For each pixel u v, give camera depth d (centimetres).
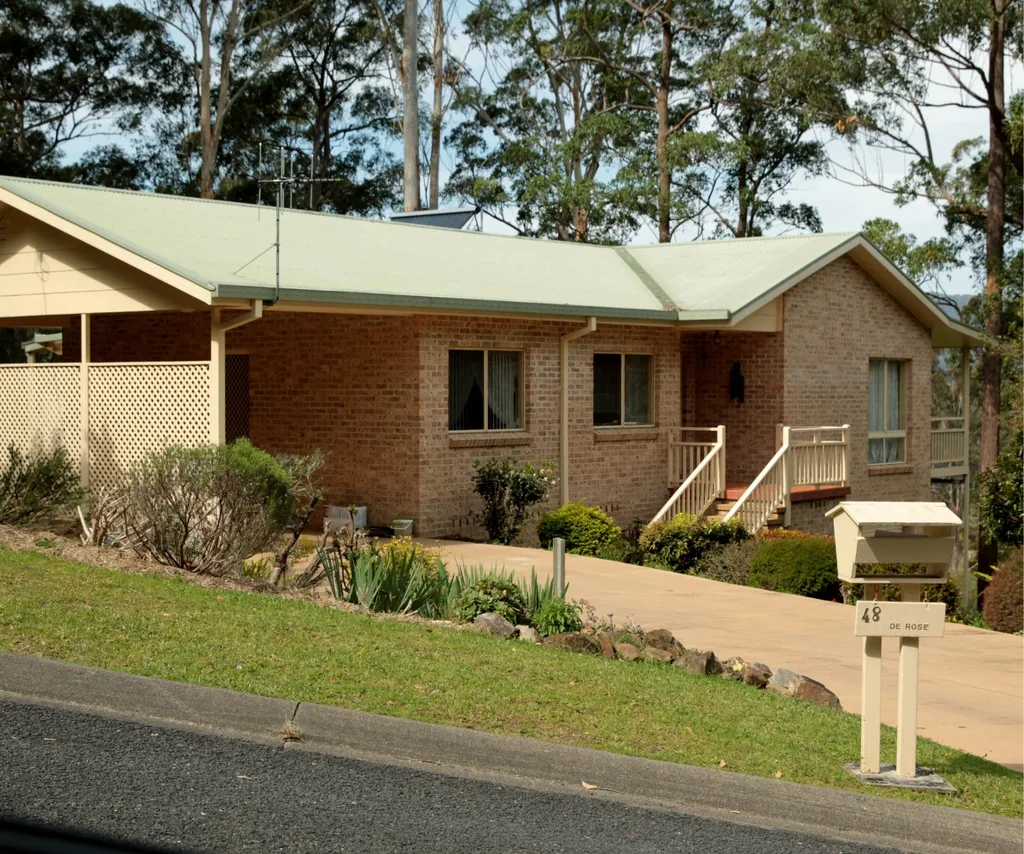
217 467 1146
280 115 4497
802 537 1795
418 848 580
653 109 4025
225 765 667
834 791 698
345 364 1844
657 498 2167
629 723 787
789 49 3102
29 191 1661
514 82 4253
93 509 1310
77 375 1612
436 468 1795
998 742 902
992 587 1661
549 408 1975
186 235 1708
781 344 2214
